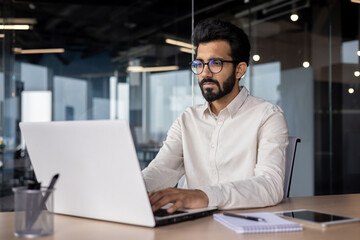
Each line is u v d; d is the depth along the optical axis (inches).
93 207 44.1
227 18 192.1
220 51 62.1
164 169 65.6
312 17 187.9
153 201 45.7
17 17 217.2
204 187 50.1
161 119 217.8
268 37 186.7
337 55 189.5
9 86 212.5
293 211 48.4
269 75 185.5
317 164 187.8
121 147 39.2
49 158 46.0
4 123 208.7
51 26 221.9
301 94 186.5
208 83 62.7
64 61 222.2
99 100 223.5
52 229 38.5
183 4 213.5
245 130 67.7
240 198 50.3
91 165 42.4
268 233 38.6
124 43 225.5
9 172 204.5
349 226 41.5
